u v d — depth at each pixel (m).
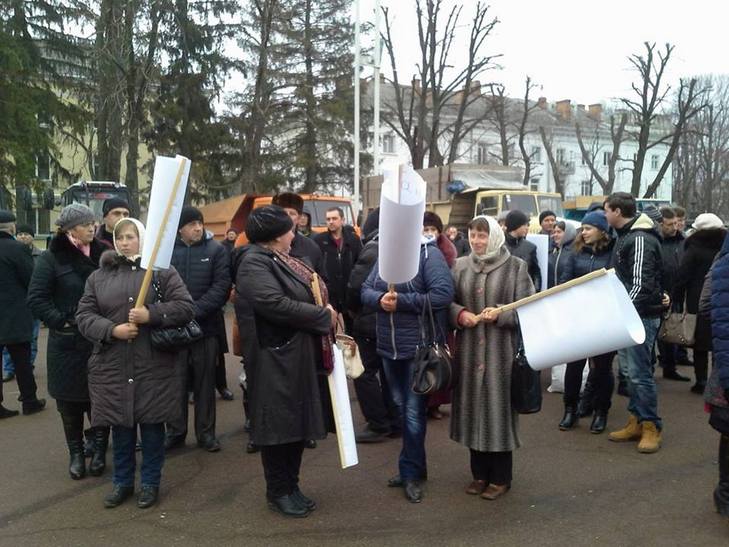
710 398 3.79
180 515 4.15
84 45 19.78
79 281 4.81
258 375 3.89
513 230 6.31
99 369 4.19
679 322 6.88
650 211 7.57
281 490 4.12
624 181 55.03
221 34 23.48
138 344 4.18
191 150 23.69
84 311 4.23
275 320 3.83
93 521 4.07
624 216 5.30
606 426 5.96
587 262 5.89
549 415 6.34
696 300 6.73
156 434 4.30
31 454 5.34
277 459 4.08
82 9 19.22
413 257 3.81
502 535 3.82
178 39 22.16
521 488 4.52
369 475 4.83
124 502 4.34
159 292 4.25
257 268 3.86
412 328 4.24
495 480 4.34
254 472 4.91
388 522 4.01
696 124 45.84
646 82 34.28
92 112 19.86
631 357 5.24
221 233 16.45
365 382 5.68
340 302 6.59
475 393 4.19
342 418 3.97
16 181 17.17
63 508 4.28
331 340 4.07
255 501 4.36
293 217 5.57
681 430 5.81
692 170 47.06
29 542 3.80
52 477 4.83
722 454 3.94
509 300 4.17
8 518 4.13
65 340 4.69
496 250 4.26
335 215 6.59
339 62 27.38
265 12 23.53
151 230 4.00
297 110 27.30
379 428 5.71
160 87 22.27
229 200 16.66
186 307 4.23
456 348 4.32
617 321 3.72
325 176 28.00
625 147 54.75
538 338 3.91
